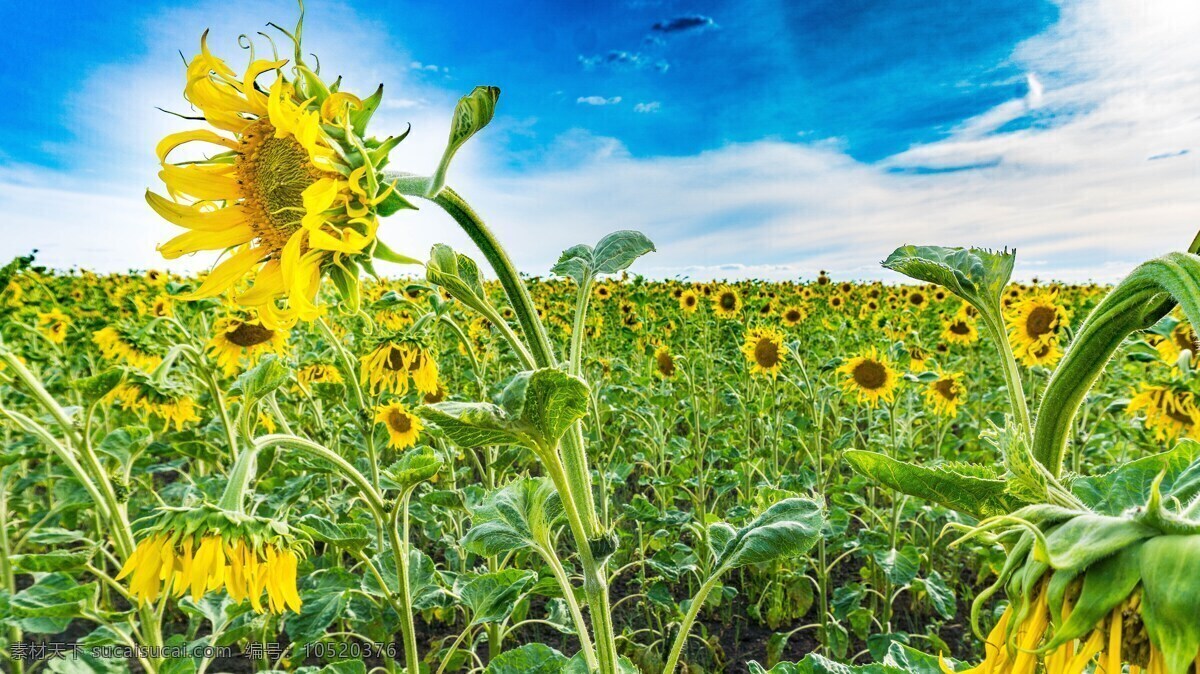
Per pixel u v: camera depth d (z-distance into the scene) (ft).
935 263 4.30
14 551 11.58
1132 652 2.21
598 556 4.84
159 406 13.87
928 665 5.82
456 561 15.01
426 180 4.59
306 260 4.91
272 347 17.80
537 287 50.03
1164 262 2.64
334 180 4.74
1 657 10.36
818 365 26.40
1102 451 20.52
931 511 16.10
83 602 8.56
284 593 5.52
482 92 3.93
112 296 37.99
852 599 14.83
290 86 5.00
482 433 4.28
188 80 5.22
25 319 24.97
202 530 5.35
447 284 5.66
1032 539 2.47
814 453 21.50
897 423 22.34
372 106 5.00
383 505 8.22
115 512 9.46
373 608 11.23
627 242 6.15
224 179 5.49
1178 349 15.15
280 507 11.62
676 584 18.20
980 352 33.30
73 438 9.45
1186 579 2.03
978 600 2.60
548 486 6.47
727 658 15.34
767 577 17.65
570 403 4.24
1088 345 3.09
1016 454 2.71
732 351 31.35
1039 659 2.52
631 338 34.96
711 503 22.59
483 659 15.01
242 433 6.05
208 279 5.45
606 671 4.86
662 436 22.22
